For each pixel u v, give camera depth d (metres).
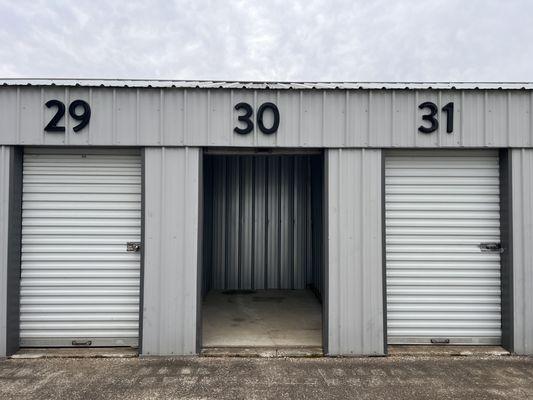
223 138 4.74
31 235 4.89
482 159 5.05
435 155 5.04
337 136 4.78
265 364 4.43
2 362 4.48
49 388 3.84
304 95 4.77
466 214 5.04
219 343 5.02
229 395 3.69
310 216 8.58
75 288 4.90
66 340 4.87
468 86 5.05
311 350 4.80
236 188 8.55
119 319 4.90
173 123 4.72
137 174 4.95
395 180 5.04
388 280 5.00
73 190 4.92
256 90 4.75
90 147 4.81
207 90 4.73
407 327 5.00
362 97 4.80
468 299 5.02
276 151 4.95
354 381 3.99
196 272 4.71
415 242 5.03
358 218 4.79
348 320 4.73
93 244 4.92
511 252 4.82
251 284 8.48
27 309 4.87
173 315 4.68
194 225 4.73
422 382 3.98
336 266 4.75
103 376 4.10
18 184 4.79
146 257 4.70
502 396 3.70
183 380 4.00
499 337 5.00
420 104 4.80
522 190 4.84
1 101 4.66
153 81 5.12
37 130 4.67
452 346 4.97
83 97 4.70
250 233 8.53
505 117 4.83
